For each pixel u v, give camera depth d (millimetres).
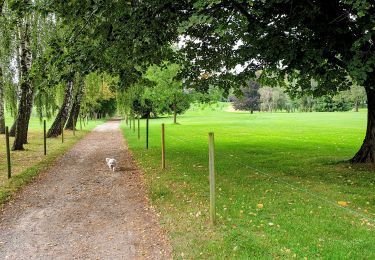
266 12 11898
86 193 11008
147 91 46625
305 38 11711
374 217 7949
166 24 14086
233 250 6305
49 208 9477
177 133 32719
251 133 31656
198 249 6453
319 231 7090
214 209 7566
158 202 9516
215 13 11359
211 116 81562
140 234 7441
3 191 10828
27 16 19156
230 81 17797
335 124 43156
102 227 7961
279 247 6379
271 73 16656
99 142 26766
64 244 7062
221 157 16844
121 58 13992
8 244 7094
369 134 13648
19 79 21984
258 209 8523
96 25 13125
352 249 6227
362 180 11281
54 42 13367
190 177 12250
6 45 19797
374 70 11555
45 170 14773
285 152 18266
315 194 9805
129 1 11797
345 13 10859
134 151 19984
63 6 12469
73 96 32781
